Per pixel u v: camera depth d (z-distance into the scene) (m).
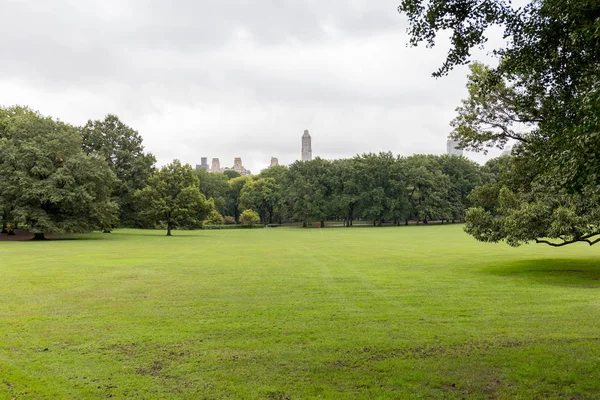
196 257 25.23
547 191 17.22
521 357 6.95
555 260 22.69
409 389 5.73
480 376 6.17
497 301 11.83
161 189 58.09
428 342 7.89
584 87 7.54
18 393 5.65
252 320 9.66
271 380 6.07
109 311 10.60
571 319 9.65
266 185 111.94
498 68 9.04
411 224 99.88
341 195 94.19
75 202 44.25
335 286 14.46
